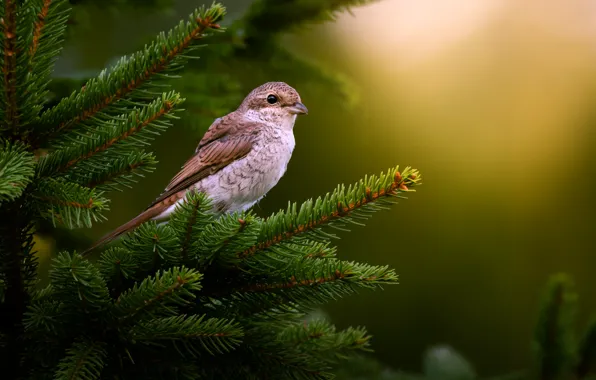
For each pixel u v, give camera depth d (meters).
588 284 15.02
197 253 6.18
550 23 15.89
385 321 15.27
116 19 14.64
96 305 5.86
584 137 15.32
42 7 5.45
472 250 15.28
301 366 6.63
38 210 5.80
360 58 15.66
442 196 15.39
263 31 9.30
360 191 5.96
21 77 5.45
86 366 5.78
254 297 6.54
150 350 6.26
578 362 8.20
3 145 5.75
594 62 15.62
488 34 15.89
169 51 5.55
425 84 15.70
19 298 6.23
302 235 6.21
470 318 15.21
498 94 15.66
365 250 15.33
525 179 15.30
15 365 6.18
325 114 15.35
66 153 5.93
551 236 15.13
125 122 5.89
